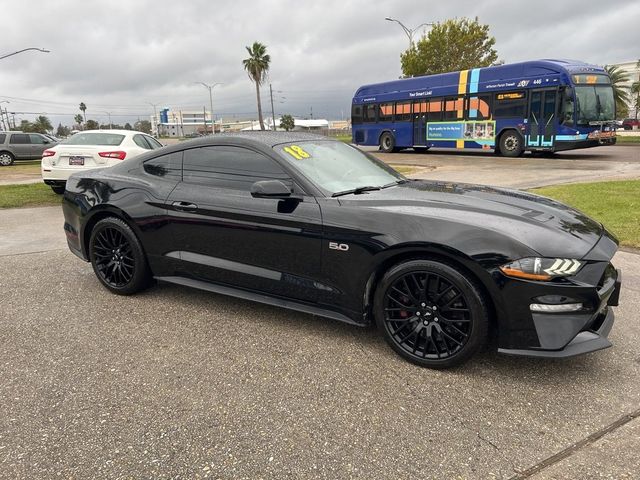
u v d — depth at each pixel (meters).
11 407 2.67
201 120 159.38
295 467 2.21
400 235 3.02
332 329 3.68
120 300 4.32
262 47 53.81
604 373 2.99
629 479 2.10
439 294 2.98
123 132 10.10
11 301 4.29
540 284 2.70
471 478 2.13
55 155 9.54
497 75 18.50
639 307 4.02
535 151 18.98
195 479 2.13
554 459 2.24
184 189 3.98
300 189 3.47
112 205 4.25
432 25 32.50
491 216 3.03
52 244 6.43
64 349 3.37
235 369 3.09
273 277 3.58
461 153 23.08
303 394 2.80
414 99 21.81
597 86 16.92
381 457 2.27
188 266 3.99
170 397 2.77
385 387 2.87
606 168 14.38
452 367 3.03
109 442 2.38
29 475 2.15
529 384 2.88
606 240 3.11
